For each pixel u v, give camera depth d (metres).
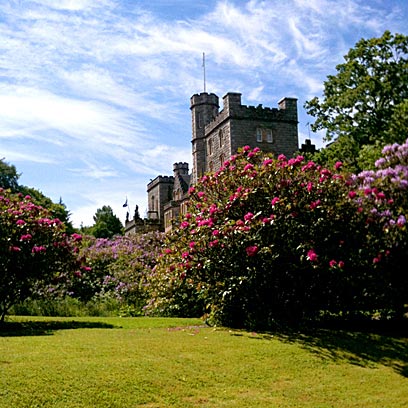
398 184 12.64
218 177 12.58
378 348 9.87
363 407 6.91
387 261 11.88
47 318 14.23
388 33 28.12
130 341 9.10
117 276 21.08
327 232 11.41
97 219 90.06
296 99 46.19
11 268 11.93
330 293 11.80
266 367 8.10
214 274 11.41
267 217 11.10
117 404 6.22
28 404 5.92
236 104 44.34
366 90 27.42
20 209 12.53
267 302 11.62
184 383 7.07
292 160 11.88
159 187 71.62
